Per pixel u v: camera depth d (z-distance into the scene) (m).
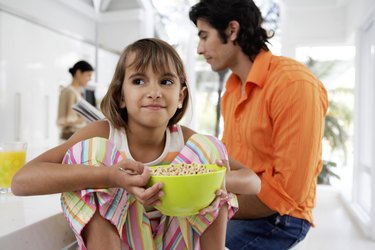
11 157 0.97
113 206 0.68
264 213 1.22
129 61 0.82
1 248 0.60
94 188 0.66
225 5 1.42
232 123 1.46
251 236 1.23
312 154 1.18
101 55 5.36
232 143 1.47
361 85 4.09
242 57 1.47
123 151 0.84
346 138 5.57
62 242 0.77
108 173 0.65
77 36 4.84
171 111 0.82
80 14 4.91
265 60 1.37
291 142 1.18
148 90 0.79
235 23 1.42
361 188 4.05
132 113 0.81
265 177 1.23
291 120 1.19
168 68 0.81
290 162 1.18
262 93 1.30
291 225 1.22
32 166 0.69
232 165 0.92
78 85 3.83
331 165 5.34
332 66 5.30
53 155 0.77
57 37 4.43
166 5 5.42
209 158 0.83
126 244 0.74
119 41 5.37
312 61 5.31
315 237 3.12
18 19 3.78
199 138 0.86
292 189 1.17
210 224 0.79
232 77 1.60
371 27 3.76
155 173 0.66
